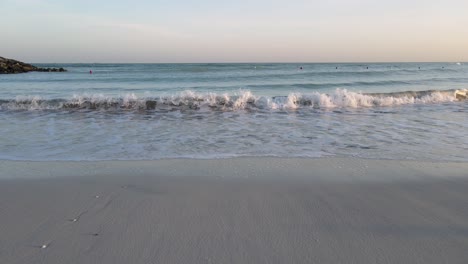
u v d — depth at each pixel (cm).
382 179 387
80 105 942
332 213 294
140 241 242
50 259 218
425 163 450
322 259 220
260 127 695
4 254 222
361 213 294
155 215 287
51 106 934
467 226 268
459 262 217
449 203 317
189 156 482
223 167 432
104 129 663
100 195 334
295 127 695
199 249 231
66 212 293
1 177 386
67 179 382
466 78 2536
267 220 279
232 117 816
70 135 607
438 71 3891
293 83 2044
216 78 2575
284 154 494
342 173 409
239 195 337
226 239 246
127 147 528
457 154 492
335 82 2128
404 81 2191
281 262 215
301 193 343
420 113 877
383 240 245
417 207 307
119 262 215
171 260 218
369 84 1973
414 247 235
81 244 237
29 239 244
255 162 454
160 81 2342
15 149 510
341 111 912
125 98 984
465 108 959
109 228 262
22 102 950
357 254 226
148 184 368
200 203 315
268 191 349
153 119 782
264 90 1656
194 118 800
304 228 264
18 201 317
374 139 588
